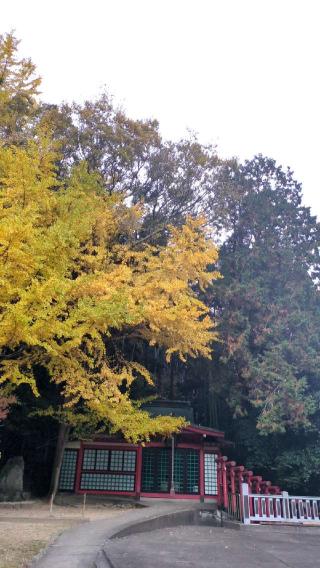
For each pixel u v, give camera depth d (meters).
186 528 11.98
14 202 10.24
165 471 17.03
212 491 16.64
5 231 7.21
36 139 13.83
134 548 7.87
